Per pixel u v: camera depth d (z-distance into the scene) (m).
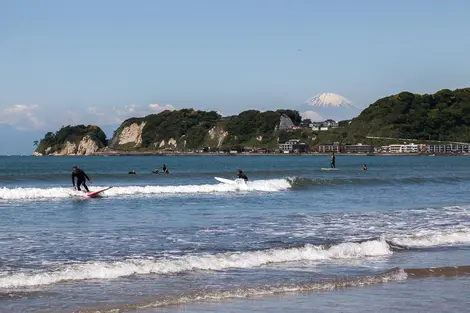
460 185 55.56
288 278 15.06
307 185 51.06
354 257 17.83
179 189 43.34
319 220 26.12
